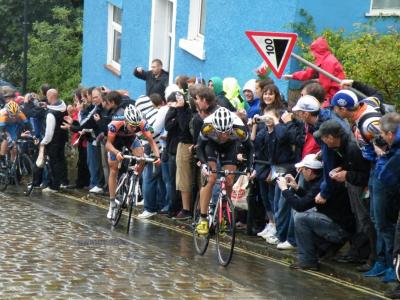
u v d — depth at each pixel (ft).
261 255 34.22
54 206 45.88
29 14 76.95
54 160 51.16
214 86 39.73
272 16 44.06
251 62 46.14
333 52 40.04
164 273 29.45
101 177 49.21
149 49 58.13
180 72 54.13
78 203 47.62
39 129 51.85
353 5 42.50
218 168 33.19
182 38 53.93
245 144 34.06
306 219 30.89
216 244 34.01
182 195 40.45
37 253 32.14
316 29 42.09
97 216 42.98
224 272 30.53
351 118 29.40
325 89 34.96
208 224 32.78
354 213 30.55
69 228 38.01
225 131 31.48
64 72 74.43
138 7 59.67
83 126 48.96
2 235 35.68
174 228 40.06
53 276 28.43
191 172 40.16
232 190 35.70
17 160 51.08
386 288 28.09
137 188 40.86
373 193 28.35
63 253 32.35
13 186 53.57
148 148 42.42
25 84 65.05
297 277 30.07
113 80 63.82
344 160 29.68
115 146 39.63
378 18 41.68
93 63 67.31
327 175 29.96
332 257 31.83
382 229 28.40
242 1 46.93
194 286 27.63
